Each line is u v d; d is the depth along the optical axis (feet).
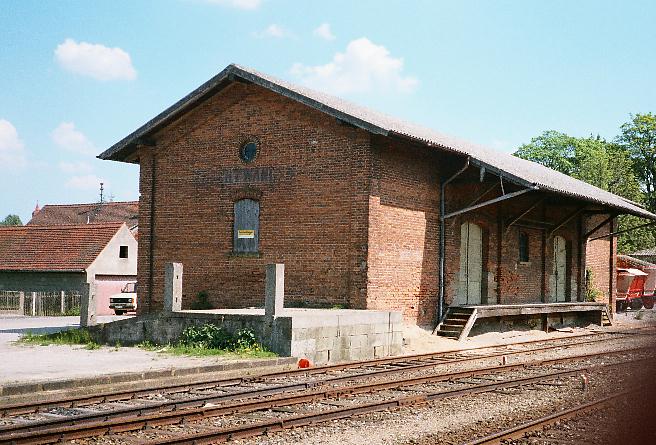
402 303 61.67
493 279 74.95
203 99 66.95
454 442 24.17
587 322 90.22
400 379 40.34
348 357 50.01
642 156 193.67
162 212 69.51
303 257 61.05
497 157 83.46
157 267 69.36
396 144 61.52
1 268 118.83
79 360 44.14
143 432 25.23
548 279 86.28
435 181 66.80
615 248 107.14
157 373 37.99
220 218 66.03
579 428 26.45
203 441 23.31
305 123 61.82
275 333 46.83
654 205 190.70
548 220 86.48
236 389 35.19
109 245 119.24
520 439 24.61
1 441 22.13
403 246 61.98
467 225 71.92
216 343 49.16
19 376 36.06
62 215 188.65
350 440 24.47
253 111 64.95
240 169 65.21
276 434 25.13
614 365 46.32
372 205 58.29
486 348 59.88
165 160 69.77
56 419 25.71
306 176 61.41
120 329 55.88
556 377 41.19
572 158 195.00
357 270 57.98
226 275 65.26
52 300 109.70
